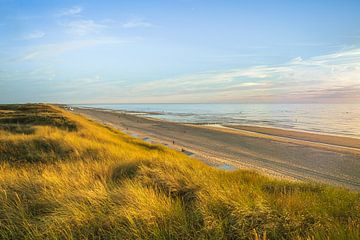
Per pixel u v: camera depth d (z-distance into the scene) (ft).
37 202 15.01
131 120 242.37
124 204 14.08
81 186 17.37
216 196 15.29
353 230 12.17
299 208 15.44
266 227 12.71
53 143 39.75
